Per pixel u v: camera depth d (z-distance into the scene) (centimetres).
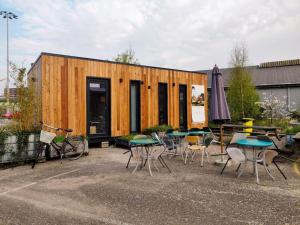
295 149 852
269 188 527
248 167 702
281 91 2231
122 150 991
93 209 435
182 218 397
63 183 579
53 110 954
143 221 389
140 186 550
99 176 630
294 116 1855
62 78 979
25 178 624
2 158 740
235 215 405
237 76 1861
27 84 870
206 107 1494
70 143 845
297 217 394
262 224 374
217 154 828
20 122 834
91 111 1059
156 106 1265
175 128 1248
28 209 438
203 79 1479
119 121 1128
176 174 642
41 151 774
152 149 662
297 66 2459
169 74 1316
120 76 1137
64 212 424
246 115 1823
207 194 497
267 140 601
